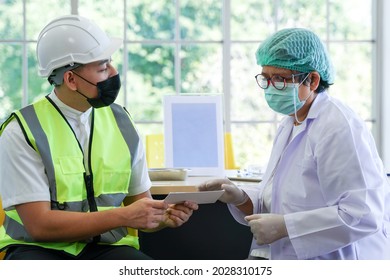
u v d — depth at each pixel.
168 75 5.79
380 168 2.35
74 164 2.28
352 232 2.19
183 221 2.44
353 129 2.26
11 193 2.20
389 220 2.42
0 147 2.25
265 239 2.27
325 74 2.42
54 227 2.17
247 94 5.85
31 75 5.67
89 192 2.32
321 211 2.22
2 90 5.66
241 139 5.88
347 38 5.90
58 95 2.34
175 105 3.49
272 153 2.55
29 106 2.31
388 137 5.83
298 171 2.35
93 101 2.31
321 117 2.33
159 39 5.76
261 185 2.59
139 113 5.78
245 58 5.83
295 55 2.36
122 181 2.39
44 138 2.24
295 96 2.40
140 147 2.49
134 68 5.75
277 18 5.82
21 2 5.63
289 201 2.35
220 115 3.49
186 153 3.45
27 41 5.65
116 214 2.20
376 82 5.92
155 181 3.04
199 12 5.78
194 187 2.83
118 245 2.39
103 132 2.38
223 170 3.45
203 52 5.80
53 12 5.65
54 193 2.25
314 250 2.24
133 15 5.72
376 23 5.89
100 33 2.34
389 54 5.79
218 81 5.82
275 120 5.88
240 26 5.81
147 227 2.23
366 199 2.19
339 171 2.22
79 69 2.29
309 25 5.85
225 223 3.19
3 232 2.36
